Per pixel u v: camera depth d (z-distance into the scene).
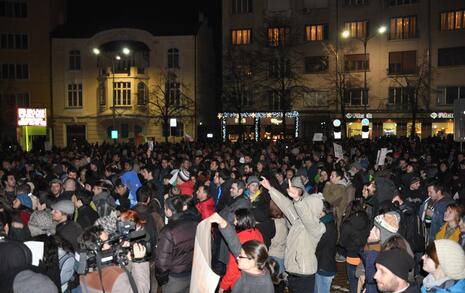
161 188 11.43
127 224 4.62
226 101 47.75
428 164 14.95
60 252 5.29
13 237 6.58
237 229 5.77
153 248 7.34
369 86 46.00
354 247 7.00
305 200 6.38
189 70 48.56
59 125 50.12
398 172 14.32
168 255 5.69
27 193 9.39
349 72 46.16
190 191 10.36
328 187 9.95
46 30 50.31
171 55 48.91
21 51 50.12
